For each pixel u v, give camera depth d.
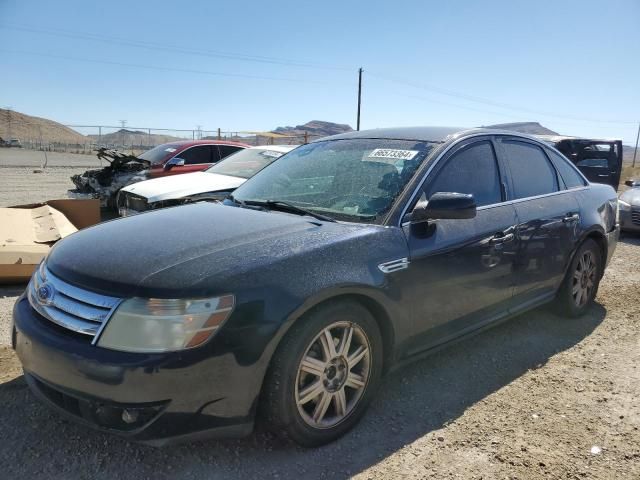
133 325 2.30
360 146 3.84
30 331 2.53
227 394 2.39
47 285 2.64
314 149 4.13
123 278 2.43
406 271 3.00
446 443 2.84
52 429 2.84
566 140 14.23
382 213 3.12
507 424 3.04
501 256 3.66
